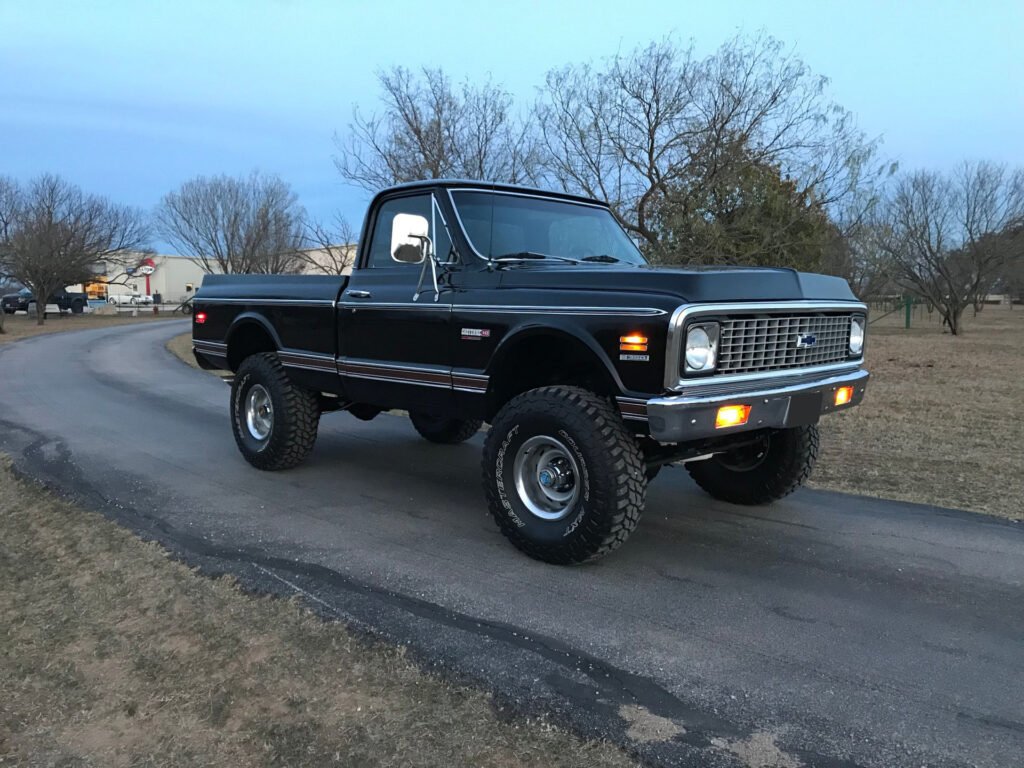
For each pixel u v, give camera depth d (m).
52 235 33.34
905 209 30.78
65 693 2.86
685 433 3.53
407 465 6.48
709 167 12.88
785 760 2.46
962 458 6.88
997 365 16.56
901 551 4.39
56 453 6.89
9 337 23.83
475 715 2.69
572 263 4.70
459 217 4.70
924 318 45.50
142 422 8.63
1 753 2.51
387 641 3.22
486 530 4.73
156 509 5.13
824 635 3.33
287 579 3.90
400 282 4.94
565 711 2.72
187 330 29.00
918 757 2.48
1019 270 34.41
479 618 3.46
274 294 5.91
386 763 2.42
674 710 2.74
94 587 3.83
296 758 2.45
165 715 2.71
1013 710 2.75
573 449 3.85
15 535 4.66
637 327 3.59
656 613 3.54
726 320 3.66
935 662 3.10
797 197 13.73
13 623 3.46
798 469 4.93
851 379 4.32
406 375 4.84
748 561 4.22
